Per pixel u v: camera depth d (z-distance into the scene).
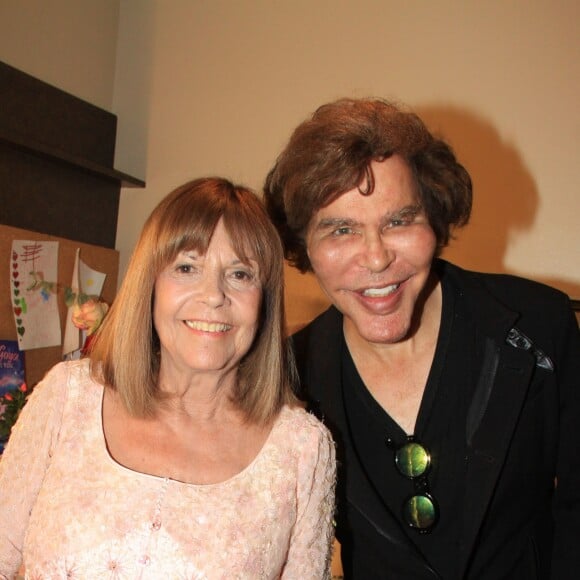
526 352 1.19
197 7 2.56
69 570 0.98
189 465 1.09
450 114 2.13
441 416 1.21
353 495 1.20
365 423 1.27
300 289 2.24
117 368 1.14
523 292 1.29
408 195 1.13
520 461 1.20
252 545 1.04
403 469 1.19
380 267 1.11
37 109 2.30
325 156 1.10
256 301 1.13
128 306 1.14
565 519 1.24
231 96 2.48
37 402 1.12
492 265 2.04
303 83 2.37
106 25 2.61
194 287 1.09
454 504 1.18
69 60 2.45
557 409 1.23
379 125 1.12
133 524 1.01
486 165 2.07
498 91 2.08
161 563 1.00
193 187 1.13
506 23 2.09
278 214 1.29
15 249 2.13
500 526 1.20
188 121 2.54
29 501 1.08
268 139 2.41
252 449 1.15
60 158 2.24
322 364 1.33
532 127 2.03
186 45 2.57
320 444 1.16
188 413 1.15
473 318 1.25
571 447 1.24
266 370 1.20
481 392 1.19
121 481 1.04
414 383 1.25
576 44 2.01
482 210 2.07
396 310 1.17
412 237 1.13
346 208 1.11
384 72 2.24
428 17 2.20
